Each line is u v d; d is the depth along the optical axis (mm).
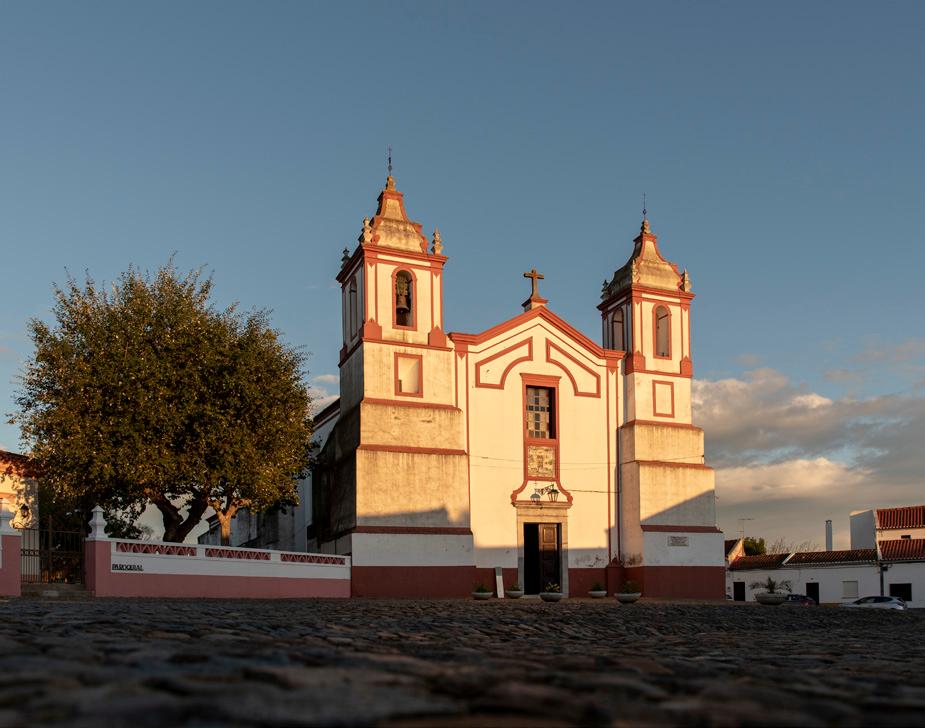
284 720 3730
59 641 7602
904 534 62938
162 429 30641
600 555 40500
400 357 37438
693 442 42156
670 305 43469
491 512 38719
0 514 23781
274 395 33562
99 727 3447
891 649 11398
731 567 65438
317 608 20234
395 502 35875
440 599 33781
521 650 9000
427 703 4336
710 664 7863
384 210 38625
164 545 27547
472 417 39094
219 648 7234
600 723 4098
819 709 4672
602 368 42125
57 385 31359
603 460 41344
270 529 49000
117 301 32844
